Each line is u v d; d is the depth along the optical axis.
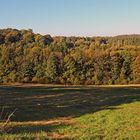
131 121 25.75
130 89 65.00
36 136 16.48
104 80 108.19
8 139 14.74
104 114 31.06
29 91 57.34
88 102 43.62
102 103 42.44
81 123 25.67
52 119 29.12
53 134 19.48
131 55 107.50
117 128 22.14
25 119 28.73
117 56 107.81
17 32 144.25
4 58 113.94
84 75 109.00
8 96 49.00
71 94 53.66
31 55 113.25
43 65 111.69
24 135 16.47
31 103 41.72
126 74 107.56
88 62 109.38
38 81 111.50
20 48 116.94
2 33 143.00
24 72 112.56
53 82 110.44
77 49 117.69
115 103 42.00
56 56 110.81
